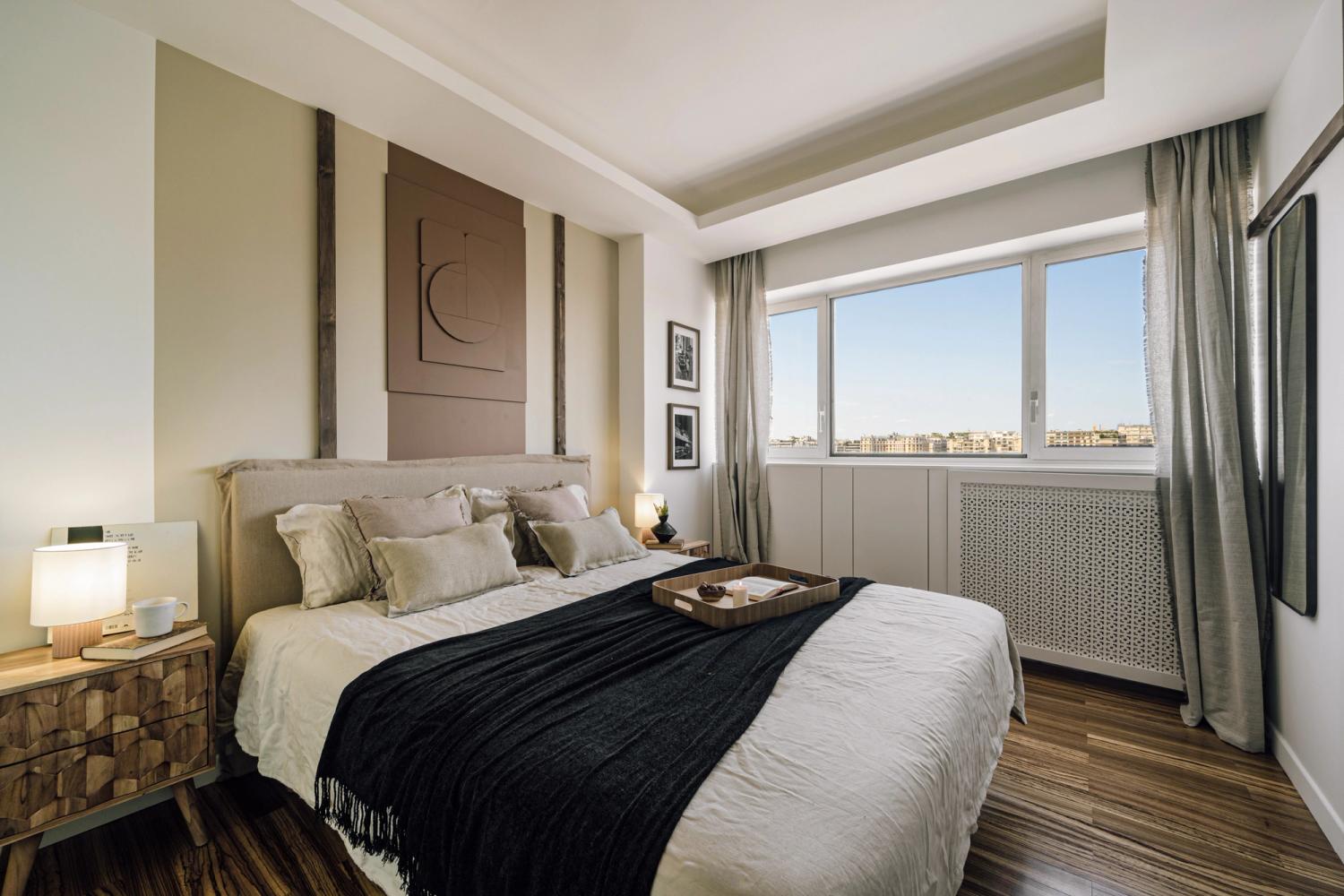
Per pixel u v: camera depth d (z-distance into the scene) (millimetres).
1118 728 2406
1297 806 1868
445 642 1646
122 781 1539
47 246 1713
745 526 4141
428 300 2736
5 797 1363
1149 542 2723
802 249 3900
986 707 1558
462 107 2326
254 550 2082
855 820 896
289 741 1602
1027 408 3260
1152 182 2625
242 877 1562
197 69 2018
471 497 2719
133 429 1876
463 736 1159
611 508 3096
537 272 3293
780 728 1153
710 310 4383
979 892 1501
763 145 2986
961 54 2283
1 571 1640
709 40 2191
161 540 1889
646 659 1492
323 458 2338
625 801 921
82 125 1773
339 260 2410
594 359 3682
